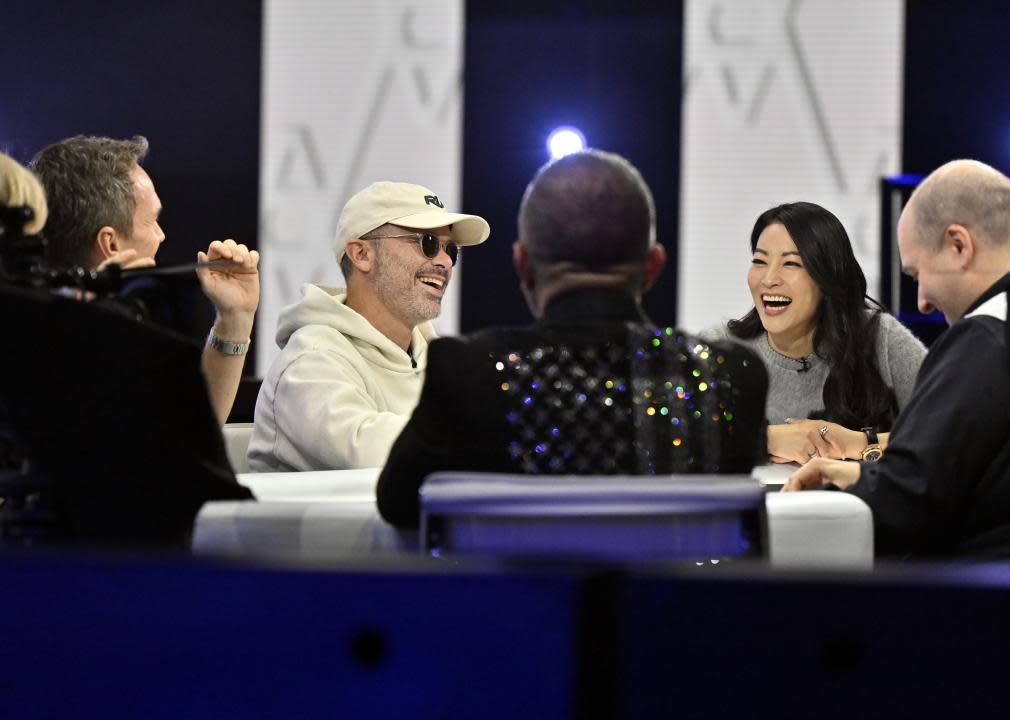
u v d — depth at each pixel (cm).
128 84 2278
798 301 1063
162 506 609
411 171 2250
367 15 2244
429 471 588
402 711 343
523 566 343
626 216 592
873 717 338
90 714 352
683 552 532
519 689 339
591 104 2255
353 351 1013
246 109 2289
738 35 2205
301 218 2258
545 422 575
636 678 340
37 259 638
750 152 2212
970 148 2222
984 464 745
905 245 832
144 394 597
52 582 353
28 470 605
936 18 2211
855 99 2192
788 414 1091
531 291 622
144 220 853
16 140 2266
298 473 744
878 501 731
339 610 346
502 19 2248
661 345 591
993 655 337
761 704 339
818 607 339
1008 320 753
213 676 349
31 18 2253
